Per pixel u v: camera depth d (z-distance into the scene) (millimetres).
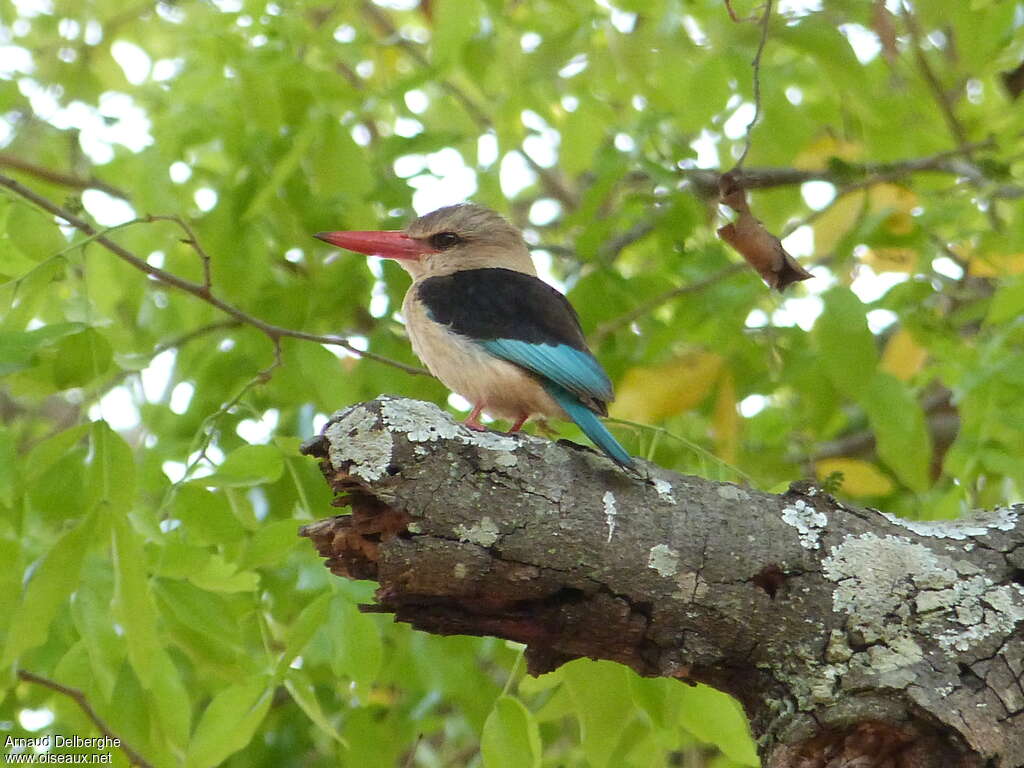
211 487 8328
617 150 10984
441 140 11453
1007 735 5914
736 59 9594
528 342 9117
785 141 9664
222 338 11727
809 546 6406
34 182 12062
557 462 6277
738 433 10633
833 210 11109
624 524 6246
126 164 11609
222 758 7680
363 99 11125
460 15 10812
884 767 6004
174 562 7887
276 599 10164
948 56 12234
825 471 11094
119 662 7609
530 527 6098
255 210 10156
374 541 6062
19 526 7688
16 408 15727
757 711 6391
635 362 10836
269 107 10258
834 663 6227
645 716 8836
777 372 10375
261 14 11117
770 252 7621
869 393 8805
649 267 13766
